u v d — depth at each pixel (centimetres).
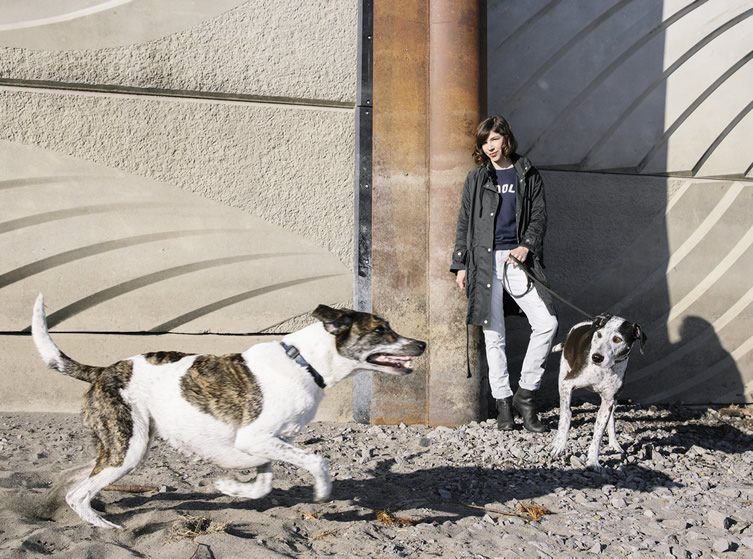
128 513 429
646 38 743
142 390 414
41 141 618
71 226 625
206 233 645
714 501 502
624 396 755
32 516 423
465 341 644
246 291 653
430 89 648
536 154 728
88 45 618
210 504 449
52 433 572
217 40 639
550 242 732
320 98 657
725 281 765
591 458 556
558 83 729
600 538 431
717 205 766
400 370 437
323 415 664
